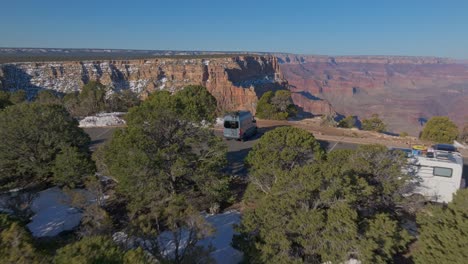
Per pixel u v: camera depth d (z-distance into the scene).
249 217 15.98
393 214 19.27
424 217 14.77
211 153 24.88
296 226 14.51
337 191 15.20
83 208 22.77
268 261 14.29
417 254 14.27
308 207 15.34
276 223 14.89
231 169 32.47
